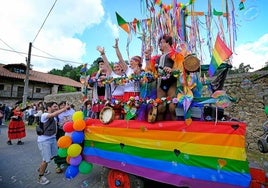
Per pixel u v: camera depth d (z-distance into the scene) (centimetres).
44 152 399
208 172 223
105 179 348
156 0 368
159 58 302
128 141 299
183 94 258
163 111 279
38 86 2755
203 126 234
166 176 253
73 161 351
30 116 1418
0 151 672
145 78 300
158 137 267
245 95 683
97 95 396
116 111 341
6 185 382
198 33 350
